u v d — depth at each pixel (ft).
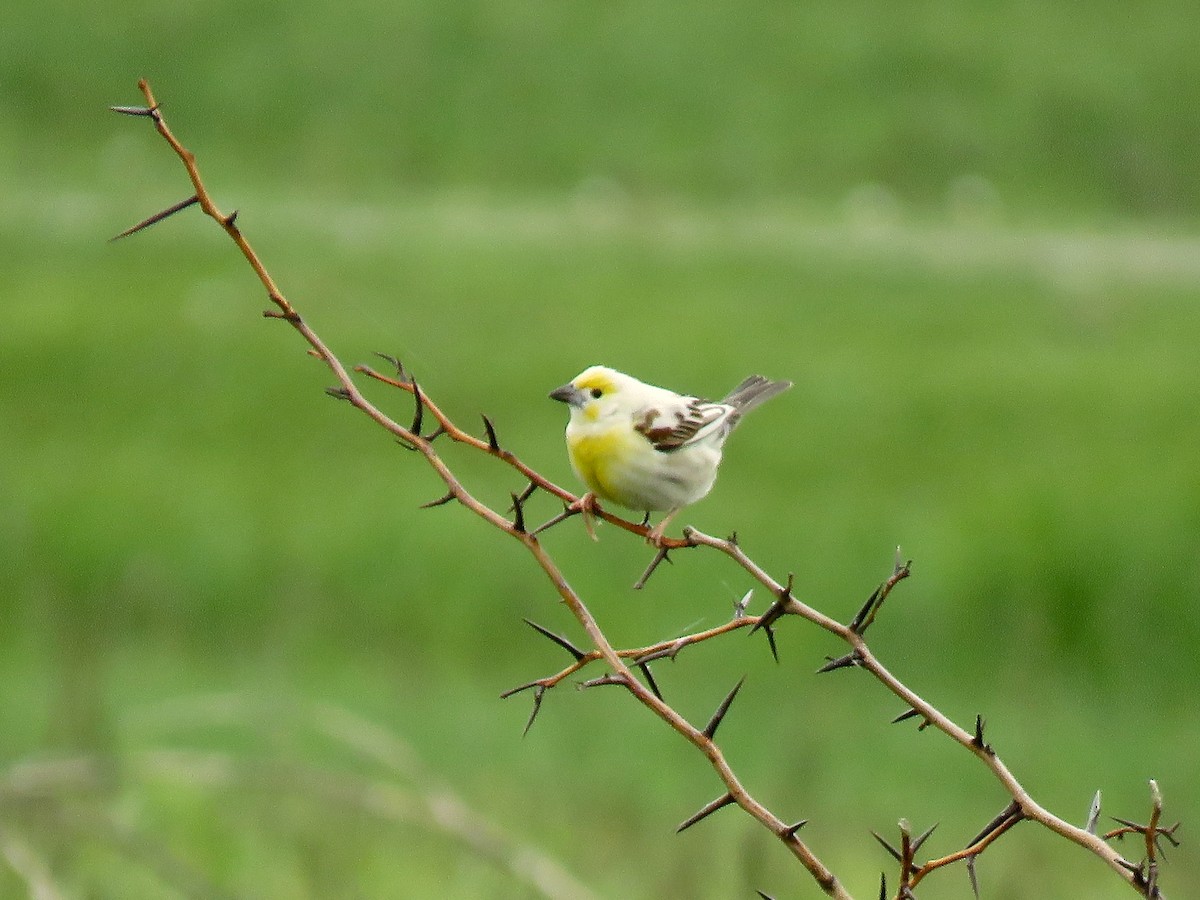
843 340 74.13
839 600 50.19
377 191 113.50
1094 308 80.48
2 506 54.60
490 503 54.90
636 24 135.95
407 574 51.57
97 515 54.34
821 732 42.75
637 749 42.16
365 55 131.64
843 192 116.37
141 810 28.19
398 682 46.96
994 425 62.80
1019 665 47.67
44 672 44.47
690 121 125.49
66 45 130.52
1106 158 121.08
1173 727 45.93
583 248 92.89
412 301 77.66
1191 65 129.70
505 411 63.93
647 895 31.30
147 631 50.01
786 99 127.13
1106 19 136.26
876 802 40.01
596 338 72.90
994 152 120.88
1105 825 39.06
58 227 93.35
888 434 61.82
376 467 58.65
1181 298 83.82
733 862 33.42
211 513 54.39
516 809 37.01
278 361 67.72
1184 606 49.29
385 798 25.61
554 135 123.85
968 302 81.61
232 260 85.30
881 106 126.41
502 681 47.93
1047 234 104.73
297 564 51.98
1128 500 52.42
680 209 111.14
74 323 71.15
